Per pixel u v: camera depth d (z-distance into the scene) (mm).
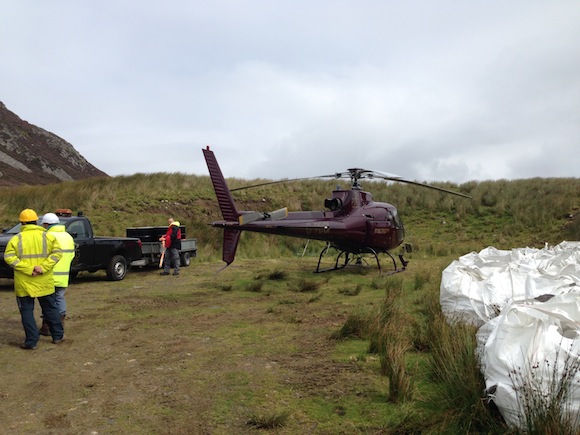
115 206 22656
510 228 23516
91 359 5645
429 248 20312
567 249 10422
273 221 11492
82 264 11578
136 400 4336
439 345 4836
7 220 19188
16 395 4492
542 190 27391
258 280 12391
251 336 6590
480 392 3582
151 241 15570
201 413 4012
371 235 13055
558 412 2932
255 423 3779
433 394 4176
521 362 3307
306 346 5996
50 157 97375
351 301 9094
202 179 28688
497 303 5844
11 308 8789
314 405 4117
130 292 10672
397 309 7109
